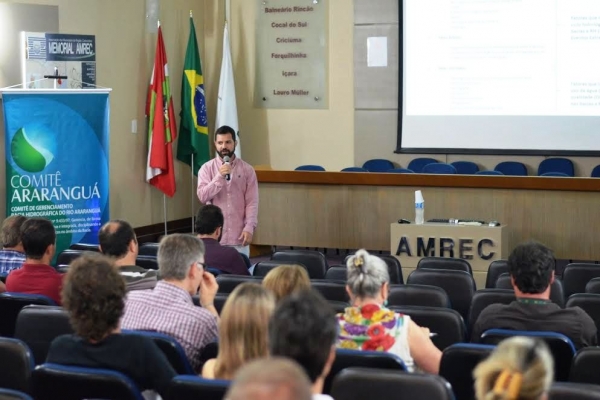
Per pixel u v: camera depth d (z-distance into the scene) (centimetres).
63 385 301
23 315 395
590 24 1102
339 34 1212
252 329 289
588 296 465
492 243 803
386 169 1171
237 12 1259
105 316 316
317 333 225
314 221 958
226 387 278
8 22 899
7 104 819
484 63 1141
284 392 125
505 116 1140
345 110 1216
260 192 977
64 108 853
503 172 1116
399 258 833
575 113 1114
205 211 605
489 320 403
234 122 1229
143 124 1142
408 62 1171
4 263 589
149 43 1146
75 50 925
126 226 473
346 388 282
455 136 1161
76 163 865
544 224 873
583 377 326
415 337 353
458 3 1144
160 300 384
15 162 827
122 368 317
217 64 1266
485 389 177
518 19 1125
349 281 359
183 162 1210
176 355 345
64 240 862
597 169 1058
